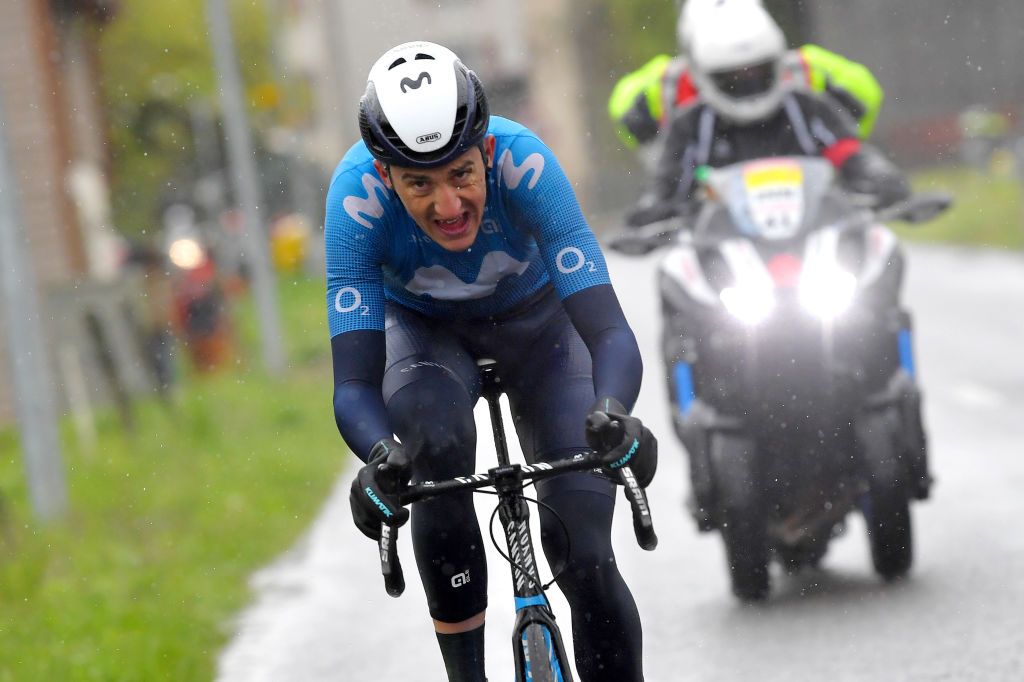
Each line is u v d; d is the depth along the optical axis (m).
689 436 19.38
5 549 28.42
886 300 19.45
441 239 12.08
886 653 17.02
